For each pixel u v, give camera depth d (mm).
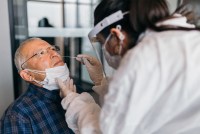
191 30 651
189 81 548
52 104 1216
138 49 588
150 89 557
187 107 605
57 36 1919
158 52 567
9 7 1719
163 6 667
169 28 640
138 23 654
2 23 1727
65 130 1192
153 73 554
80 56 1258
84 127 829
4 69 1818
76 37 1979
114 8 692
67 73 1205
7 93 1869
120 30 688
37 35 1854
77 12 1935
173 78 556
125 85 568
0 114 1857
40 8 1812
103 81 1057
